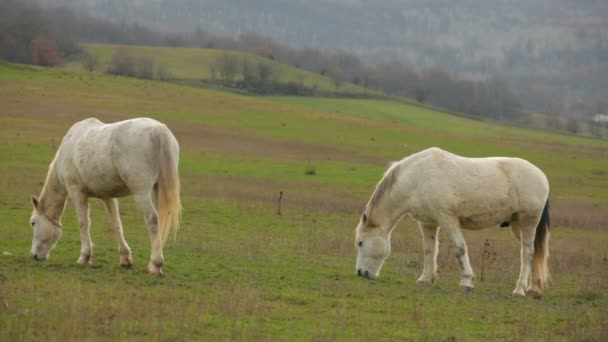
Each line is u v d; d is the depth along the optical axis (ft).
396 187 43.47
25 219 64.49
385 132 209.87
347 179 126.11
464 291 41.78
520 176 43.16
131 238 58.85
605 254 67.36
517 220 43.88
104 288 35.14
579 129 374.02
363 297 38.04
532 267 43.98
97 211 73.87
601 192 130.21
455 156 43.06
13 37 346.54
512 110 435.94
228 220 75.51
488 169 42.73
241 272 43.70
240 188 105.60
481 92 455.22
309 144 175.52
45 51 342.03
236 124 197.06
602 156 200.23
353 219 83.76
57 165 42.98
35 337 26.99
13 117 169.07
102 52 391.45
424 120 290.35
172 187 38.52
